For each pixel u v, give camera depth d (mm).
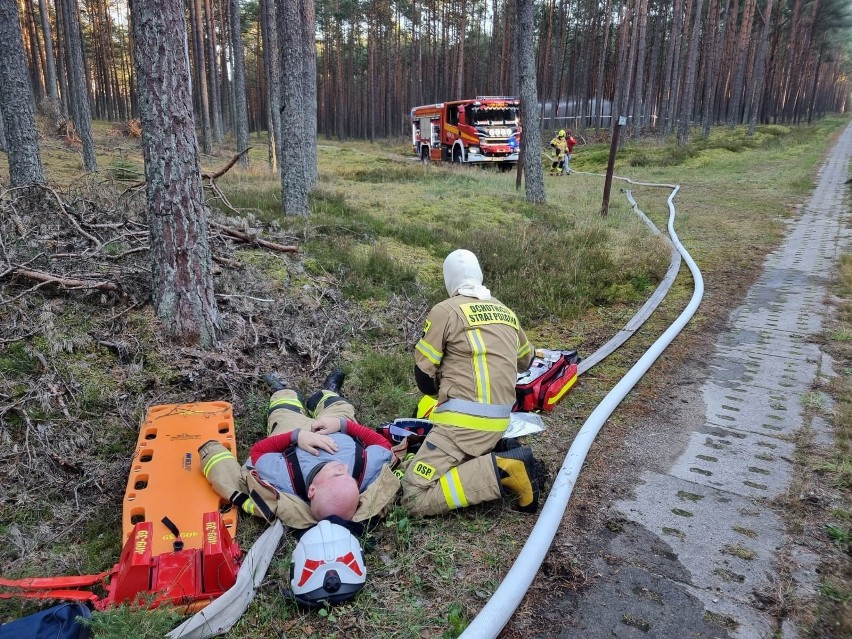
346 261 7355
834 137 38875
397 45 53719
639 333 6379
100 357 4301
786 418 4371
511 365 3365
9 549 2951
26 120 7660
